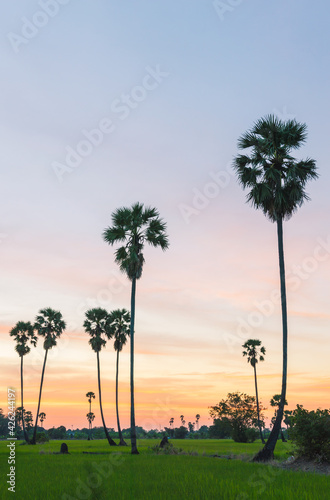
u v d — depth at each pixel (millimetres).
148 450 35375
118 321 60094
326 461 24047
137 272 34156
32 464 23031
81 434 118000
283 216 28594
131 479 15898
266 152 29203
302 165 28062
